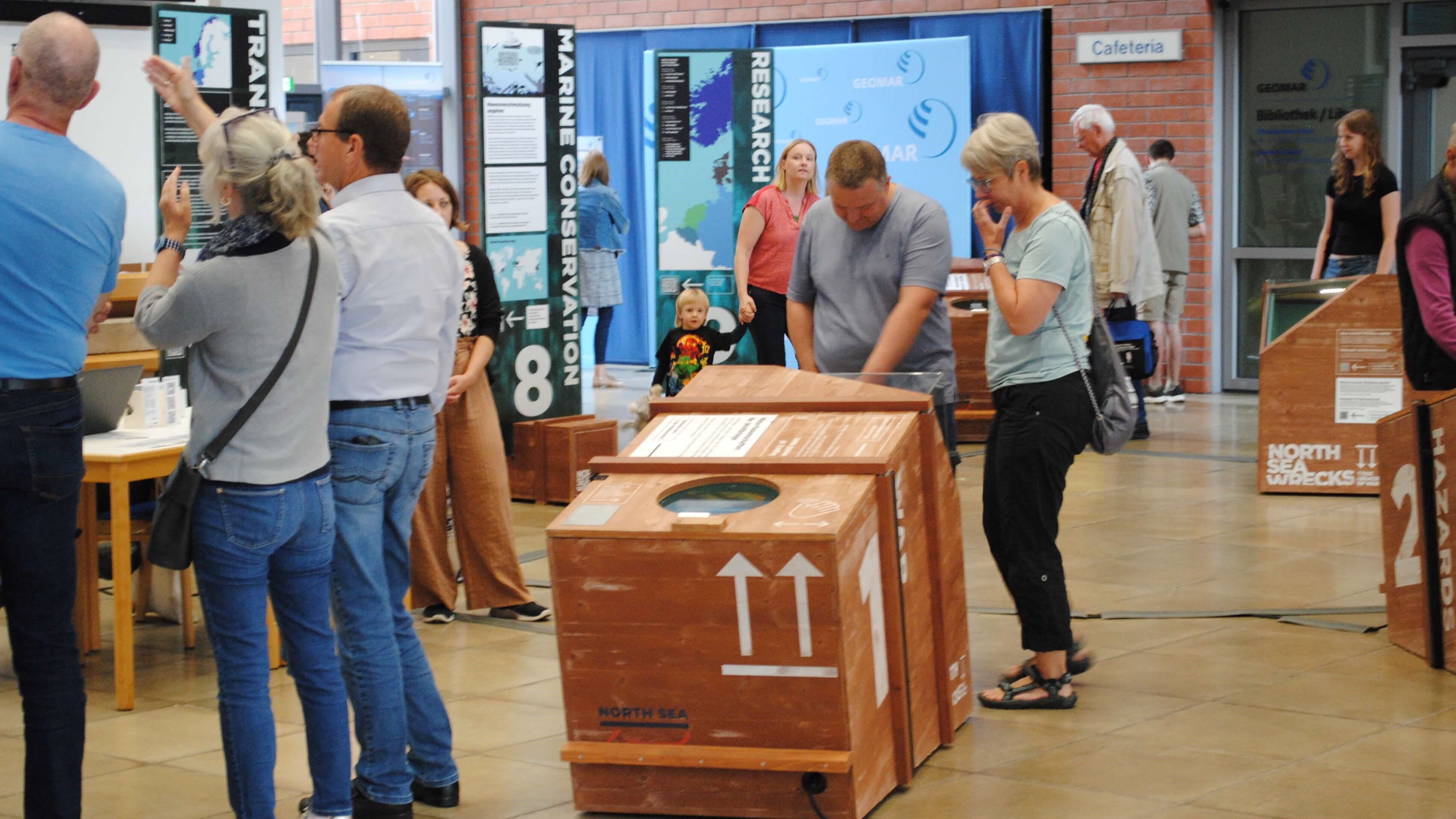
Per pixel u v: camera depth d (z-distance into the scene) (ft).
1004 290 12.75
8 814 11.41
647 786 10.85
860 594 10.55
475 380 17.04
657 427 12.02
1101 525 21.91
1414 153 34.14
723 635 10.37
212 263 9.52
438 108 41.32
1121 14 35.60
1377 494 23.75
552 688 14.64
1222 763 12.03
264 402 9.73
